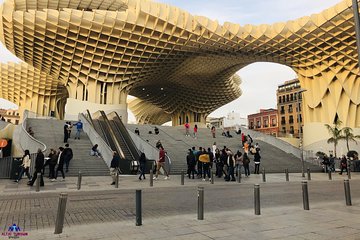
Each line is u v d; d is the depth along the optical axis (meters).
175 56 38.41
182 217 6.32
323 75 36.12
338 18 29.78
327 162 22.44
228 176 14.59
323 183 14.63
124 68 38.62
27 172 12.52
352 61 33.19
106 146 17.20
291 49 35.88
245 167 17.27
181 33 33.19
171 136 26.38
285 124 67.75
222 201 8.62
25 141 17.70
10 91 54.34
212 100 60.84
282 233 4.92
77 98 38.47
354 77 33.94
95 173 15.59
